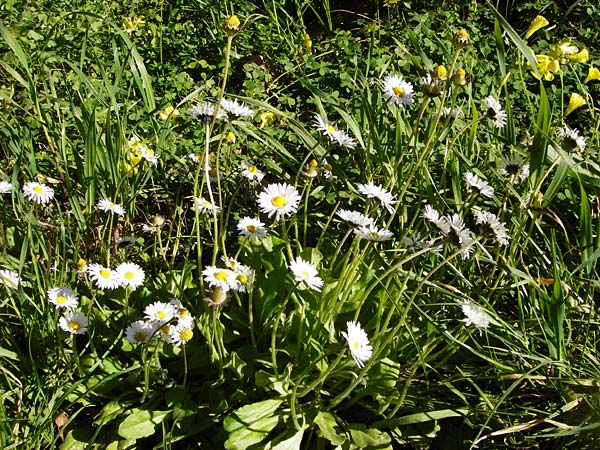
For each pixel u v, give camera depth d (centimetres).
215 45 93
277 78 84
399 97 53
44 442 44
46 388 46
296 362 47
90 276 50
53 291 45
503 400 44
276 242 53
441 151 66
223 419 44
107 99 76
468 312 42
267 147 69
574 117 82
